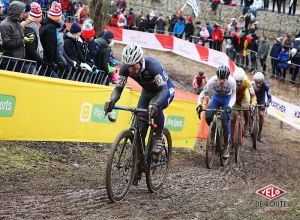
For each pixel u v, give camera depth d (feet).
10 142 20.25
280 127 44.32
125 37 62.34
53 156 20.42
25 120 19.38
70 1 57.36
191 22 62.75
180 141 29.14
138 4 82.23
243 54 58.34
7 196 14.90
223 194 19.25
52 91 20.13
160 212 15.47
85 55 25.72
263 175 25.13
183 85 52.42
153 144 16.92
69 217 13.78
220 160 25.63
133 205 15.74
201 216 15.66
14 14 20.35
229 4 77.30
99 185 17.61
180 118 28.66
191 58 59.16
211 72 58.65
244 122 33.19
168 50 62.44
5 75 18.12
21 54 20.88
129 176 16.17
